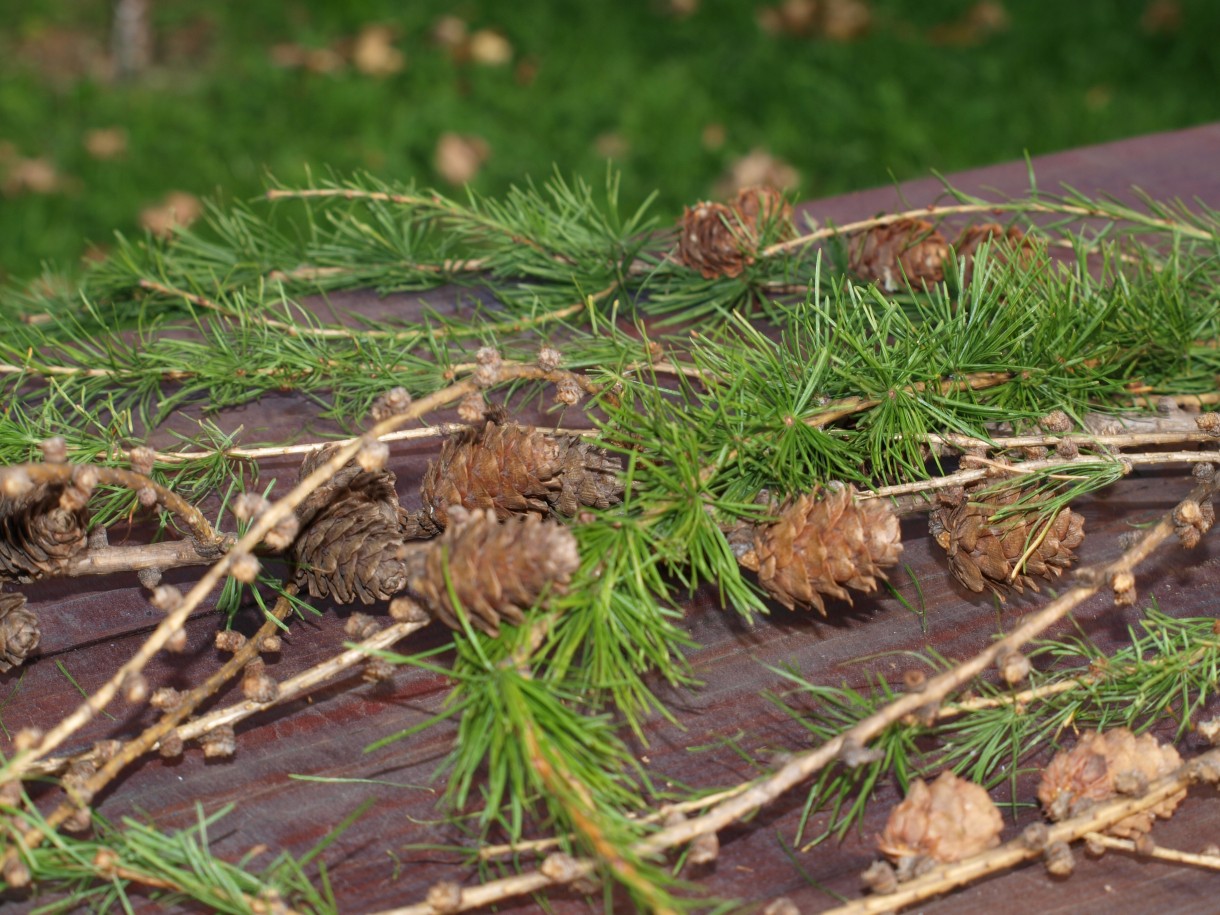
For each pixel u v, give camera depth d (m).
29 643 0.54
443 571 0.51
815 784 0.53
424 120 1.57
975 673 0.52
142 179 1.47
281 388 0.62
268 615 0.54
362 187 0.68
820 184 1.53
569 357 0.61
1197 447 0.60
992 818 0.51
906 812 0.51
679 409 0.56
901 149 1.55
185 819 0.53
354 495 0.55
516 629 0.52
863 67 1.67
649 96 1.61
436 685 0.55
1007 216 0.70
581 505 0.55
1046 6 1.77
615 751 0.51
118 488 0.57
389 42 1.71
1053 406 0.58
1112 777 0.52
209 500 0.59
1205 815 0.53
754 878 0.52
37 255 1.38
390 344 0.62
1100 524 0.59
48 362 0.63
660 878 0.49
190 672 0.56
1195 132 0.76
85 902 0.52
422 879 0.52
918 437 0.56
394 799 0.53
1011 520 0.55
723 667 0.56
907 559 0.58
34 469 0.51
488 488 0.54
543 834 0.52
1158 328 0.60
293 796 0.53
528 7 1.76
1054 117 1.59
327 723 0.55
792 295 0.65
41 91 1.60
